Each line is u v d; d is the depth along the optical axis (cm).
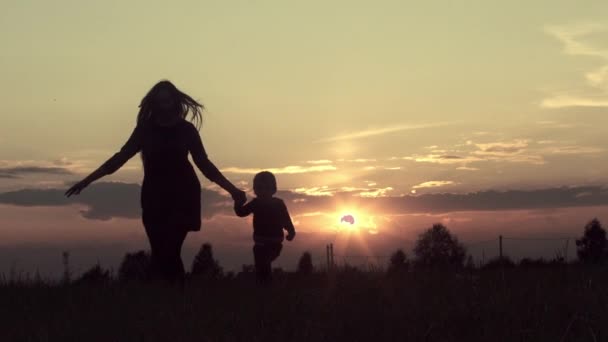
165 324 675
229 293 883
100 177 1017
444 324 648
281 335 626
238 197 1052
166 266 1027
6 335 659
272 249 1168
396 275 1032
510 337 593
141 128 1014
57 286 1005
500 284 847
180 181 1016
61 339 635
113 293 898
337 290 863
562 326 629
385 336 614
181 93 1016
